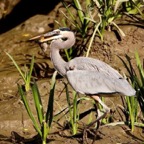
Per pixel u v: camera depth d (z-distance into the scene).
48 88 13.27
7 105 12.89
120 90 10.95
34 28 16.98
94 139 11.17
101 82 11.16
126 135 11.80
